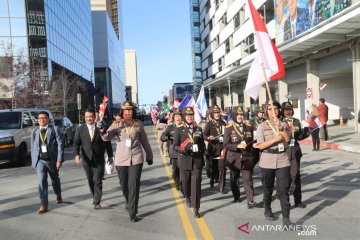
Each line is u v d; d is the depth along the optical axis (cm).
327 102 3316
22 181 1184
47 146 779
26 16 4153
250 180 754
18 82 3222
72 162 1630
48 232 642
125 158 687
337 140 1923
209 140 912
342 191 869
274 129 619
